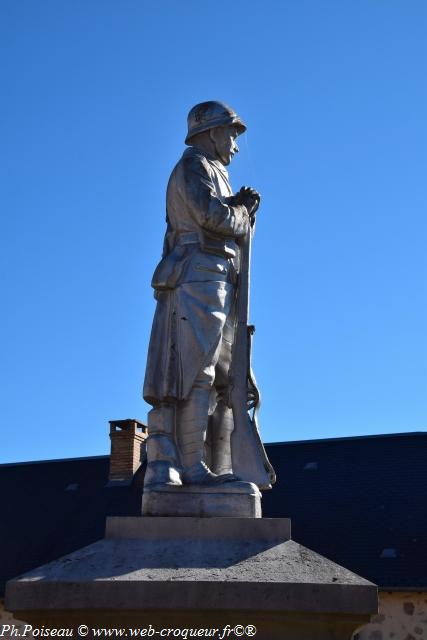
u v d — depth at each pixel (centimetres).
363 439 2948
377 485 2719
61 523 2958
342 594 641
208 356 775
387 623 2202
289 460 2917
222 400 811
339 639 645
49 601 642
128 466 3125
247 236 819
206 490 730
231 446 781
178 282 793
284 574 657
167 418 770
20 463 3388
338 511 2636
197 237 804
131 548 689
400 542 2447
